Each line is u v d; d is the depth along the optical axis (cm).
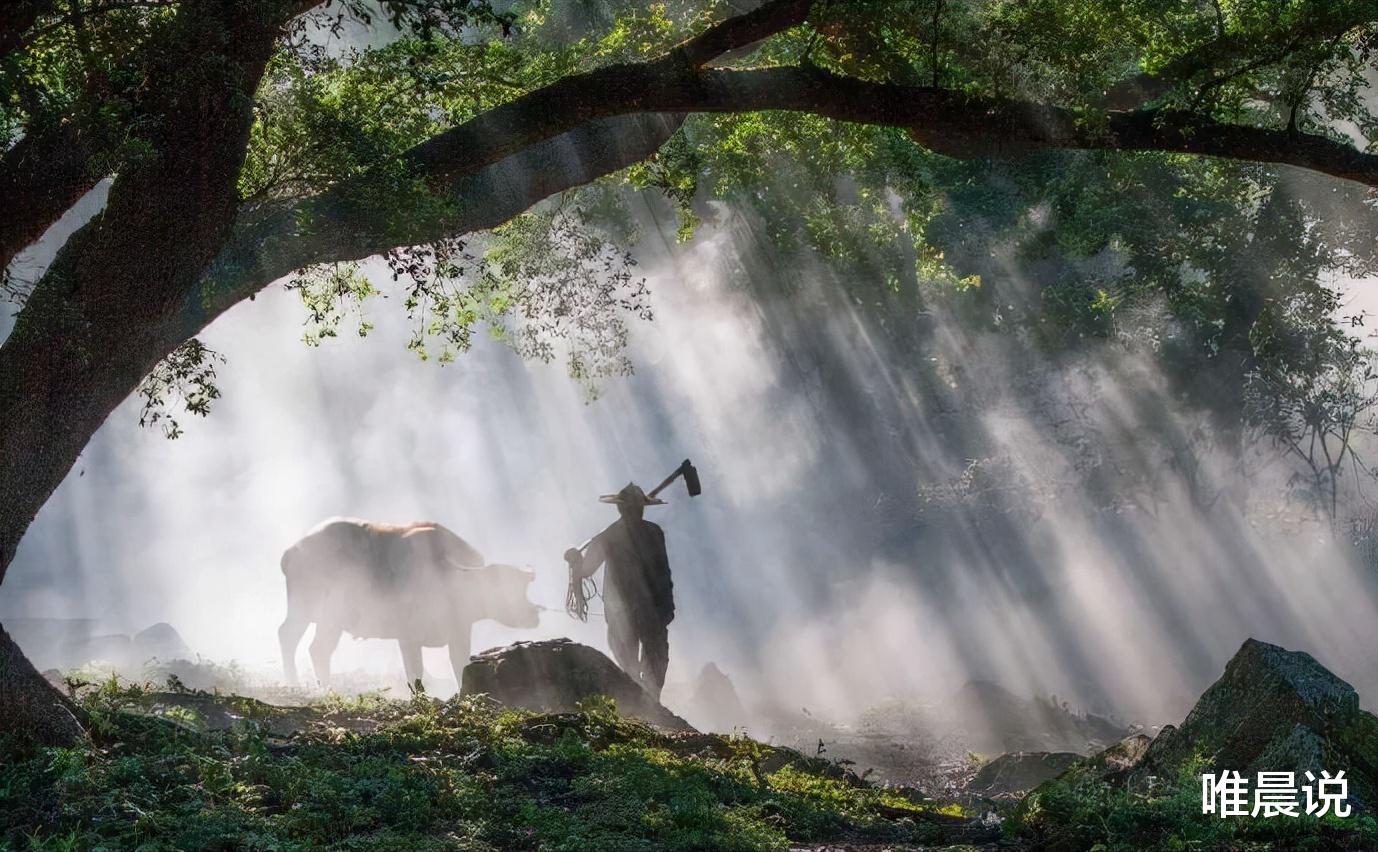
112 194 1040
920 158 1944
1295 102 1535
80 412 1025
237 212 1155
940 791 1656
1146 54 1686
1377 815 855
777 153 2062
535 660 1551
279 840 820
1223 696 959
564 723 1239
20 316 1022
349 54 1304
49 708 970
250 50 1062
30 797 856
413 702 1348
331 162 1173
